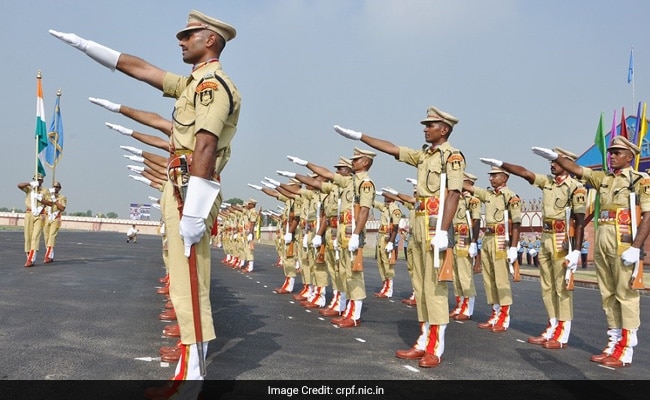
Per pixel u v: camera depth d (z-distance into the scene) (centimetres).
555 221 744
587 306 1174
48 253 1511
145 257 2061
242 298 1048
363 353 614
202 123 382
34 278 1105
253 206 1794
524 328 874
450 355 635
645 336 819
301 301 1041
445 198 586
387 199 1284
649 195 618
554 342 714
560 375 560
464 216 995
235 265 1952
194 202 376
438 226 578
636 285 615
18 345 541
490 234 895
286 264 1187
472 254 1004
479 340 754
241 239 1883
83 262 1605
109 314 737
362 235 819
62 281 1078
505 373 557
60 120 1536
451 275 575
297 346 627
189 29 419
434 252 575
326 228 953
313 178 1017
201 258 414
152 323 689
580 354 678
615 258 636
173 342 586
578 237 722
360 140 626
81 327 641
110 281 1126
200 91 394
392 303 1127
